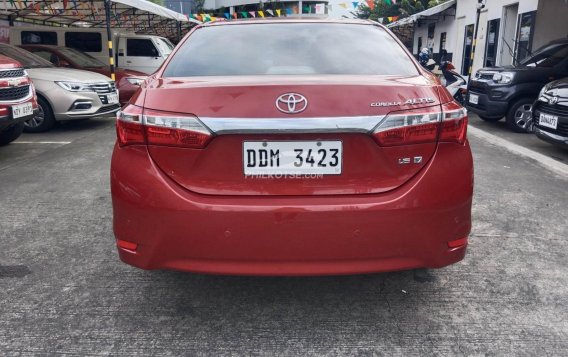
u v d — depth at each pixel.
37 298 2.86
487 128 9.23
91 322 2.62
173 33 23.53
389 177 2.26
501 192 4.87
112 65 11.09
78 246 3.59
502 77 8.67
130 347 2.41
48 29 13.70
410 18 22.33
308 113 2.17
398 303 2.81
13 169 5.84
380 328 2.57
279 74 2.62
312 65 2.71
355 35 3.01
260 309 2.76
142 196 2.26
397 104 2.24
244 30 3.05
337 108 2.19
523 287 2.99
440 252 2.33
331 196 2.24
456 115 2.33
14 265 3.28
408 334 2.51
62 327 2.57
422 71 2.73
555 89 6.28
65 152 6.88
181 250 2.26
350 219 2.20
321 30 3.04
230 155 2.23
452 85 11.66
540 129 6.57
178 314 2.71
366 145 2.23
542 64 8.84
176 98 2.26
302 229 2.20
